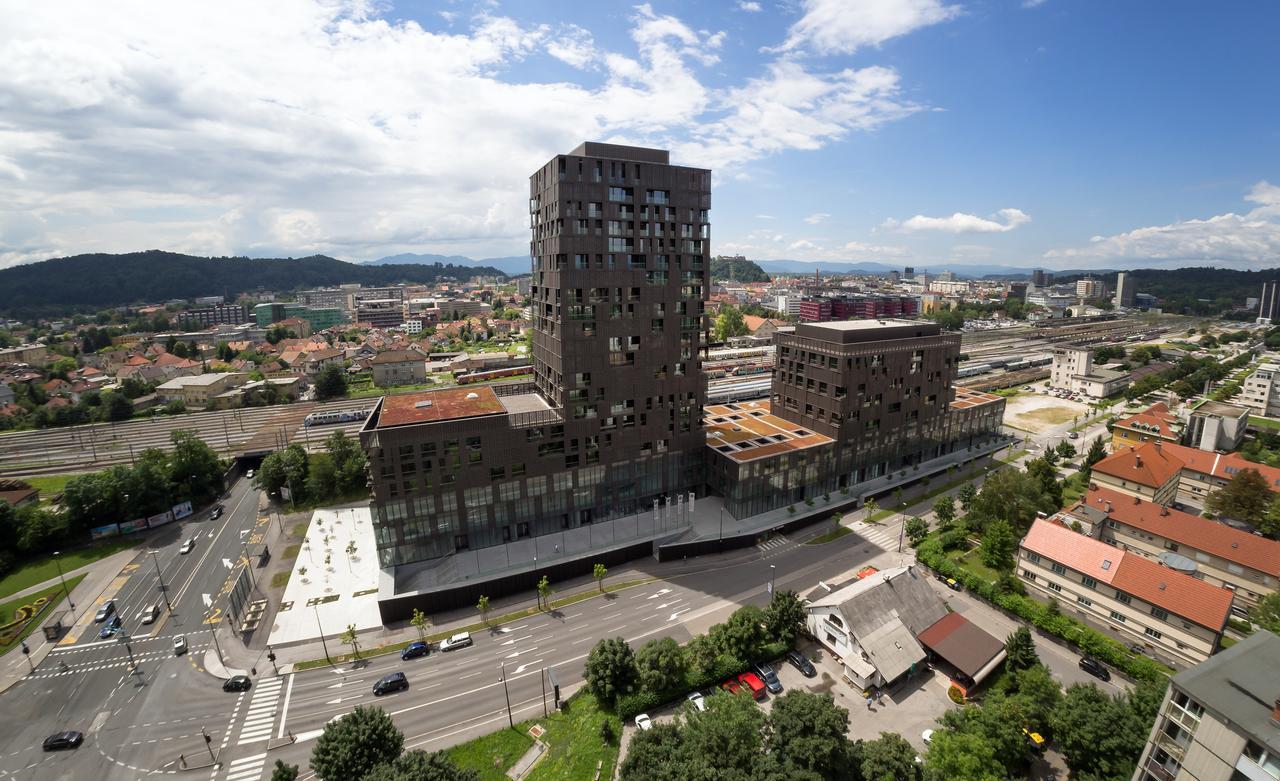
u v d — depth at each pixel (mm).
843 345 122188
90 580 100125
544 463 103375
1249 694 42812
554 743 63594
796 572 98625
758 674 71625
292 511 125625
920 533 105375
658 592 93125
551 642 81375
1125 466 113812
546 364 111562
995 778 50750
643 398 110062
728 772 48906
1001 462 149750
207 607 91625
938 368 140750
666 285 107812
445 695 71812
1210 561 86562
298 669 76938
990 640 74312
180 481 128500
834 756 51750
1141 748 52000
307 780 60625
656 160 104250
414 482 94188
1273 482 110312
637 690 68000
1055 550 84750
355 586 95938
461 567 95438
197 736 66625
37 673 77250
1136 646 74750
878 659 70000
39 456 162875
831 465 124688
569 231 97500
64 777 61625
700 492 121750
